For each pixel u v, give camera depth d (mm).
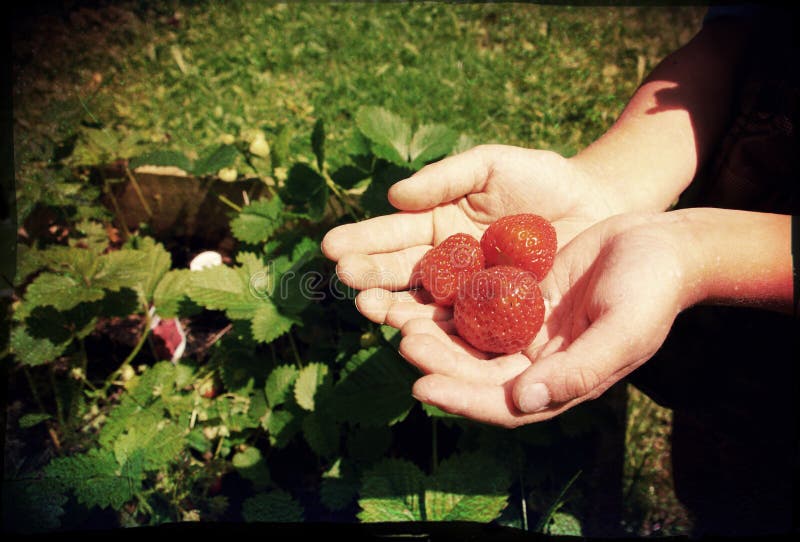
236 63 586
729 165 288
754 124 276
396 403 298
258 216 358
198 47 599
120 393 363
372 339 320
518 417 221
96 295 313
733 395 302
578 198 295
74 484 281
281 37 607
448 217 304
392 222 294
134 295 339
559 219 300
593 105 542
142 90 550
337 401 301
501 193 295
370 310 274
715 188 302
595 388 219
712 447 329
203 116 526
